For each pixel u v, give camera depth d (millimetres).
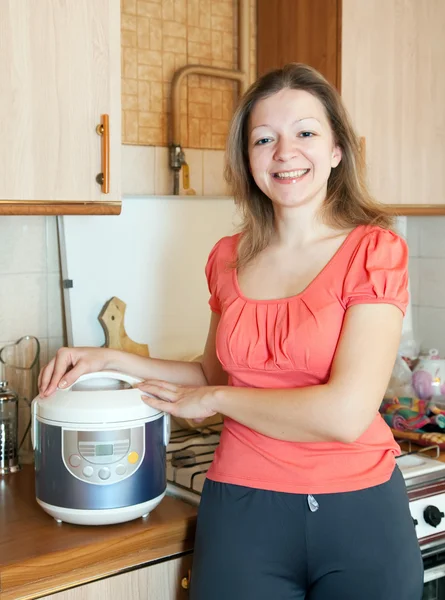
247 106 1581
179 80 2254
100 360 1673
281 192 1493
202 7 2340
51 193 1699
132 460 1521
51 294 2127
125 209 2145
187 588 1601
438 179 2480
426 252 2771
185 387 1623
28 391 2092
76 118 1716
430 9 2404
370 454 1450
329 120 1546
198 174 2359
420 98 2408
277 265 1529
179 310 2254
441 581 1875
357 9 2229
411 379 2316
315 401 1368
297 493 1407
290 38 2354
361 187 1582
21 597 1396
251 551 1422
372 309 1387
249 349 1474
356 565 1395
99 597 1482
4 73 1621
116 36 1754
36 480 1587
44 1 1656
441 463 1902
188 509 1650
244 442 1472
